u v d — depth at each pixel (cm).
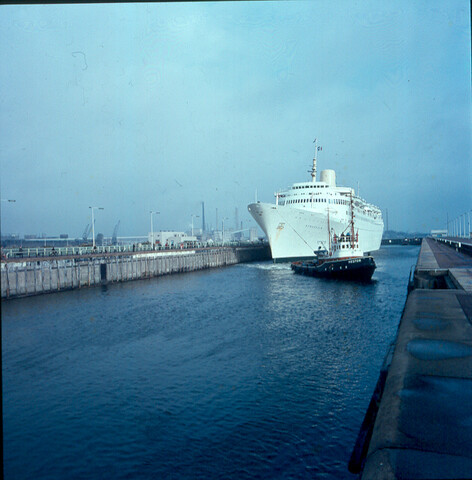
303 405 1466
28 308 3466
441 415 459
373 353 2056
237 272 6650
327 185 7475
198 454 1180
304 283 4969
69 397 1590
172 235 9788
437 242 9556
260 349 2173
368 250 9525
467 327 897
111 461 1157
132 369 1900
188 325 2797
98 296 4125
